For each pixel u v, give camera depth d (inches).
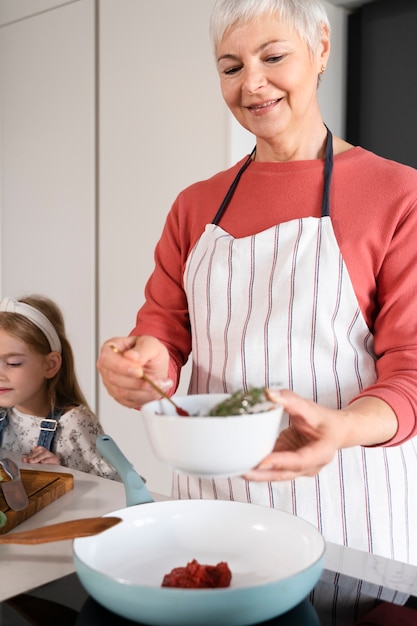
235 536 31.2
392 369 39.2
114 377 34.7
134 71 88.0
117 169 91.4
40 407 68.8
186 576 26.7
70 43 95.0
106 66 91.4
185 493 47.5
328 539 42.9
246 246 44.6
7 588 30.2
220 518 31.8
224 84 42.2
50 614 27.0
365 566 31.4
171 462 26.1
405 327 40.3
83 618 26.7
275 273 43.7
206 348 46.8
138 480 35.0
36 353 66.2
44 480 44.0
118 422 93.4
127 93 89.1
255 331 44.0
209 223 47.8
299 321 43.2
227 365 45.1
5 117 105.5
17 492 40.5
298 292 43.1
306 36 39.5
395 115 81.2
